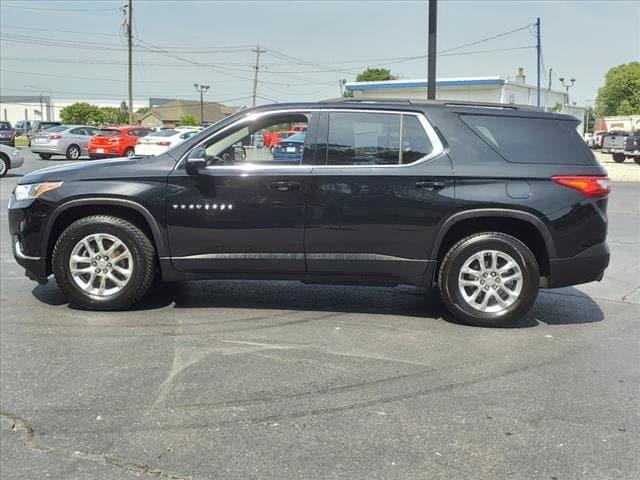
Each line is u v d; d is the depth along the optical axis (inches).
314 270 215.6
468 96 1660.9
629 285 279.6
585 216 208.2
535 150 210.7
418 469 124.8
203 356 184.5
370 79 2758.4
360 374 171.9
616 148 1432.1
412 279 213.8
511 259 209.9
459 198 206.4
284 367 176.6
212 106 4414.4
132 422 144.0
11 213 225.0
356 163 211.5
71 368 174.4
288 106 219.0
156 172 215.2
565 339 203.5
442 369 176.1
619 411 150.3
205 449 132.3
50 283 266.5
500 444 134.5
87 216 222.5
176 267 217.8
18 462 127.9
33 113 5201.8
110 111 4065.0
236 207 212.4
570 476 122.4
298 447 133.1
